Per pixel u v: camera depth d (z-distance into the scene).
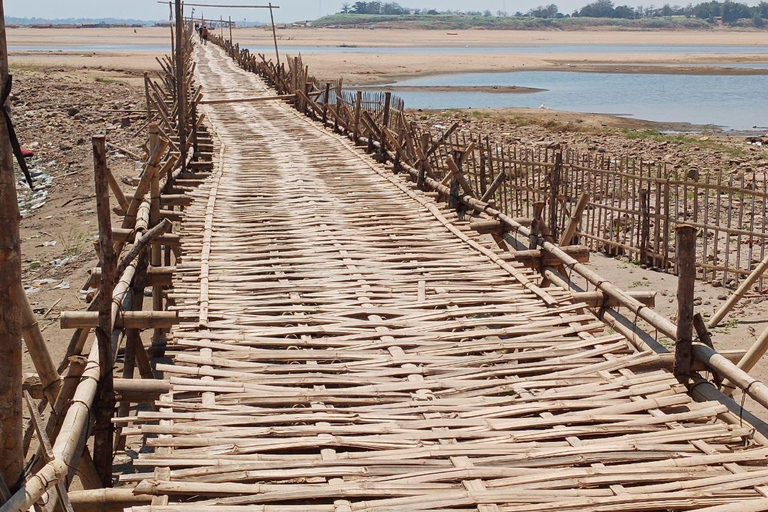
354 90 48.44
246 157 14.45
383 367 5.97
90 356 5.54
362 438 4.96
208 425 5.05
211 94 26.27
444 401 5.46
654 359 6.01
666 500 4.37
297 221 9.83
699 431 5.06
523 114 33.28
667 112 39.22
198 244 8.70
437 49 107.69
